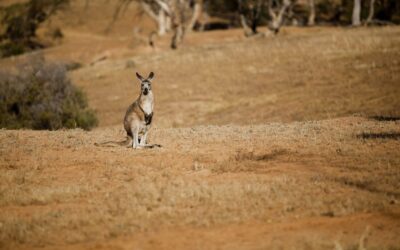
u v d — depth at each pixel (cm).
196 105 12275
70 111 10512
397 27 17712
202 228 3291
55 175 4503
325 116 10088
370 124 6231
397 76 11694
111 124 11906
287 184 3941
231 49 17200
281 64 14462
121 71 16812
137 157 4953
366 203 3494
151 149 5247
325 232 3138
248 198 3684
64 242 3177
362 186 3856
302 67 13812
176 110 12062
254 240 3061
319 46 15562
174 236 3181
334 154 4741
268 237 3092
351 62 13425
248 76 13938
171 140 5775
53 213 3553
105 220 3428
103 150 5291
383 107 9962
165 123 11194
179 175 4369
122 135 6341
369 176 4044
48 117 10288
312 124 6544
